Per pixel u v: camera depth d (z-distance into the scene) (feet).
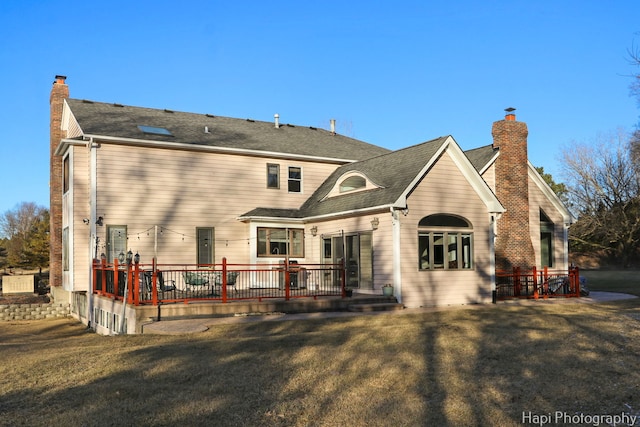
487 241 64.69
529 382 25.17
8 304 75.77
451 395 23.67
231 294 59.11
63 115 78.07
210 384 25.68
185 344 35.53
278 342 35.60
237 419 21.15
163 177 68.33
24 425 20.63
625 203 148.46
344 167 80.02
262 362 29.89
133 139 65.46
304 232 73.72
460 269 62.34
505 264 72.49
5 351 36.24
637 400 22.43
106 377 27.22
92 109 73.77
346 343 35.09
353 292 62.69
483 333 37.91
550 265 81.15
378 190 62.80
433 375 26.78
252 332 41.42
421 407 22.24
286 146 79.36
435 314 50.88
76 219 65.82
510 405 22.27
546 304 61.00
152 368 28.71
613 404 22.09
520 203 74.69
